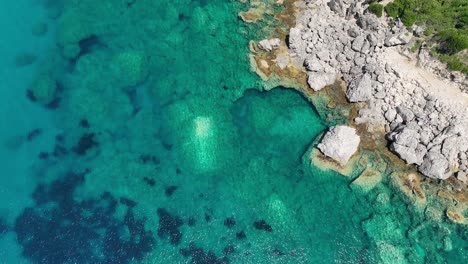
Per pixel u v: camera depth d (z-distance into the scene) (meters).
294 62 45.91
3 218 41.75
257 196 41.41
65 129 45.50
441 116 41.12
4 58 49.34
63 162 44.03
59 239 40.53
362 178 40.91
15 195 42.69
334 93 44.34
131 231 40.62
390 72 43.34
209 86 46.44
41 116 46.25
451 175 40.28
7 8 52.50
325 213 40.38
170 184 42.50
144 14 51.00
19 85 47.78
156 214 41.16
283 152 43.12
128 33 50.03
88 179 43.06
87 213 41.50
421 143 40.72
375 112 42.81
